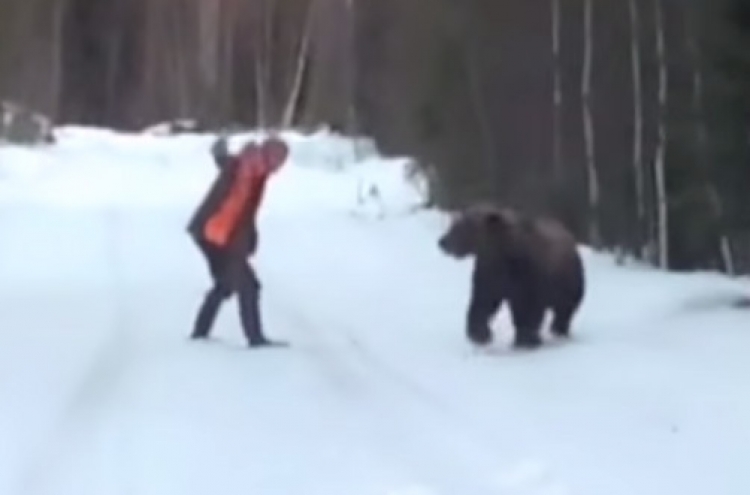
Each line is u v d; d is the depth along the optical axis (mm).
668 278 17766
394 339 13812
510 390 11102
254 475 8461
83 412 10195
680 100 19812
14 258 20391
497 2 25188
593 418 10039
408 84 29859
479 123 25812
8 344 13320
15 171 36531
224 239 13258
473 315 13211
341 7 46188
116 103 73062
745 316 14789
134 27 73125
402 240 23109
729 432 9555
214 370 11961
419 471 8531
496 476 8398
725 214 19609
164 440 9336
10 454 8867
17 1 45312
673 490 8094
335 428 9781
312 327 14578
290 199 30609
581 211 22594
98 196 31234
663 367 11898
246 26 67688
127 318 15023
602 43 22000
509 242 13031
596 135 21984
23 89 46500
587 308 15367
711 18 19266
